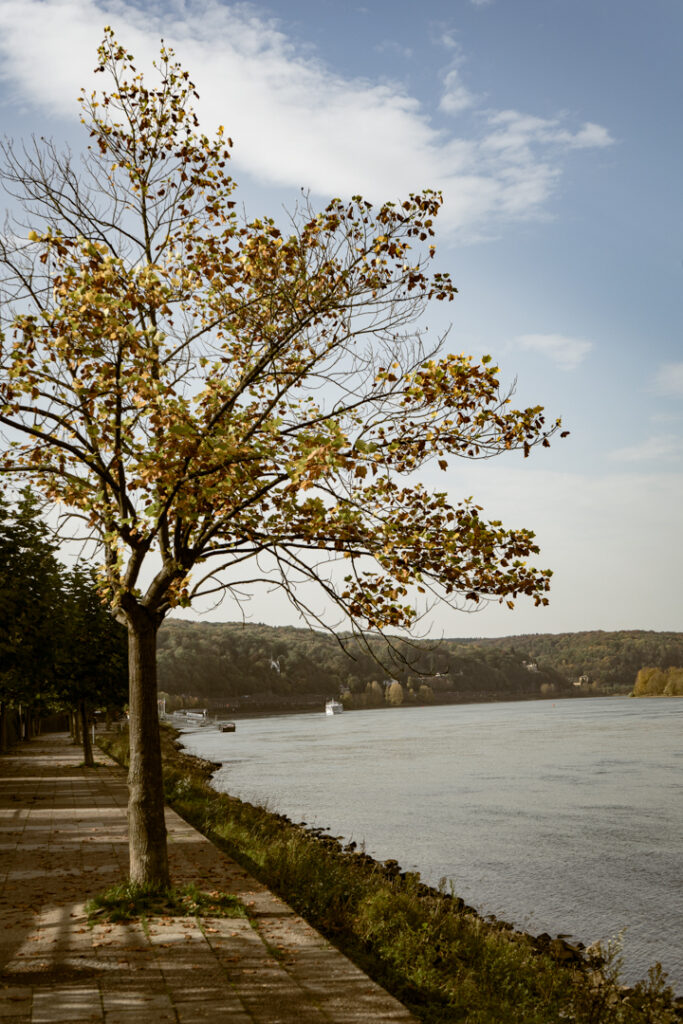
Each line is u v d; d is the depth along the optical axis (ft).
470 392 29.43
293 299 31.40
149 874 32.30
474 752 215.51
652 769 161.58
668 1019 27.55
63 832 53.01
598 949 39.14
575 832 90.33
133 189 33.73
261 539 30.86
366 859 66.44
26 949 26.40
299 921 29.84
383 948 28.96
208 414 31.07
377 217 31.22
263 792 129.80
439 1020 23.24
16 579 70.13
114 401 30.30
